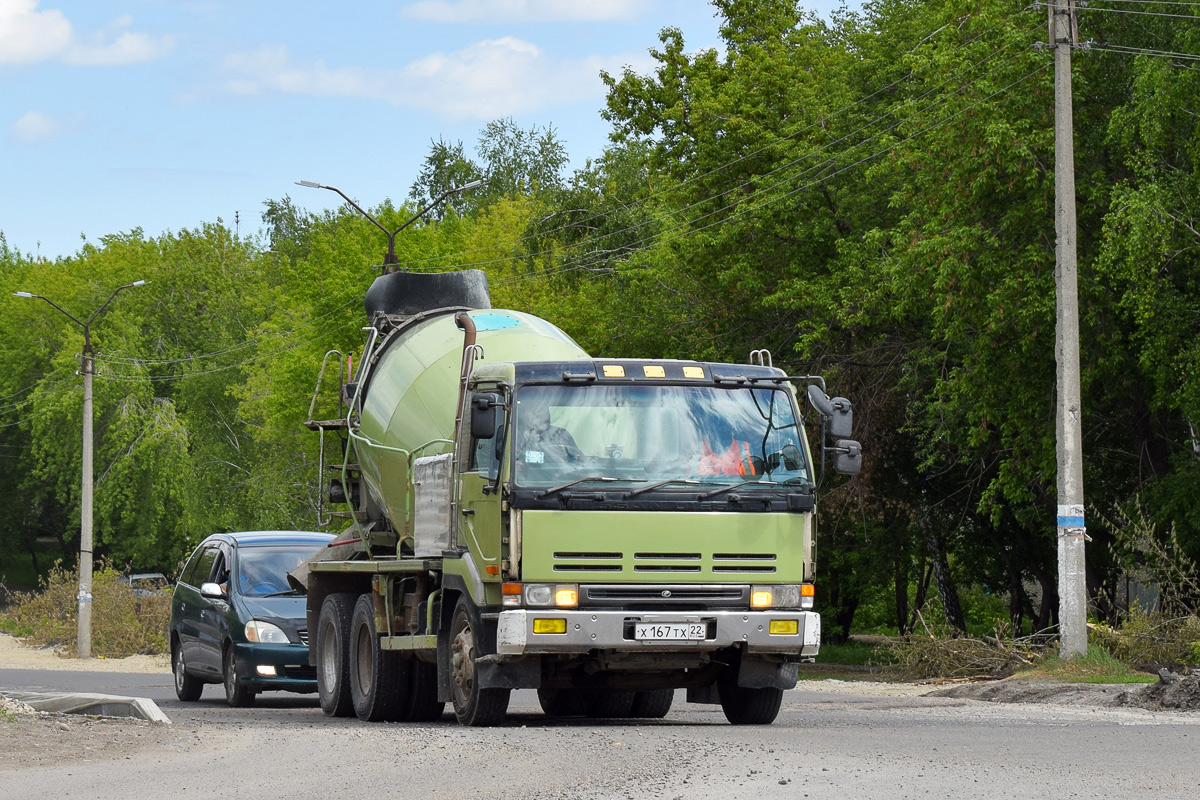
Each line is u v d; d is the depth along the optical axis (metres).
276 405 101.62
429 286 30.62
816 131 64.69
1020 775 15.05
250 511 131.88
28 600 84.06
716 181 68.62
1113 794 13.62
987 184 46.09
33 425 145.38
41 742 18.58
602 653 20.80
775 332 66.06
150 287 159.12
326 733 20.48
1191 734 20.45
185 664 36.28
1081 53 46.59
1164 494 46.47
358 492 30.11
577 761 16.41
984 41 46.97
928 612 74.31
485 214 146.00
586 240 93.56
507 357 26.77
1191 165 45.12
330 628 28.70
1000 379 48.16
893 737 19.59
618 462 20.80
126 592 73.56
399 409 27.84
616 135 78.19
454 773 15.70
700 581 20.72
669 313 70.50
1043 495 56.53
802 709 28.81
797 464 21.41
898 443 65.50
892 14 65.50
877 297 55.94
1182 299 42.91
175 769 16.38
